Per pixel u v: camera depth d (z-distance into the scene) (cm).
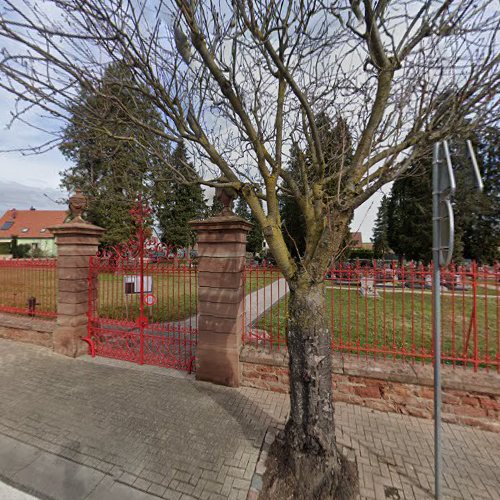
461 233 1456
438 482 210
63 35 189
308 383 231
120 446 277
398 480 240
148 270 482
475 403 312
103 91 236
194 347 526
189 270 448
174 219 2272
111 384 404
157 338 490
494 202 1480
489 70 195
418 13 200
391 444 284
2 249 3011
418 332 596
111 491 228
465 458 266
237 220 382
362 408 344
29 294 703
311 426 230
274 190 246
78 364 474
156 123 302
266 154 256
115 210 1683
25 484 235
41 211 4362
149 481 237
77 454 267
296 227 1371
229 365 398
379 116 226
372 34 212
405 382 332
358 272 372
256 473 244
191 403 355
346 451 271
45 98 217
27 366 464
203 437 290
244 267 419
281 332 589
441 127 216
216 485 233
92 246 539
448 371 329
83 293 520
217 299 405
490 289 1099
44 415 329
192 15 202
